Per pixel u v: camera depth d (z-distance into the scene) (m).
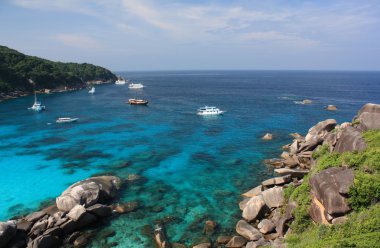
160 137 69.25
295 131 73.75
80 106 119.38
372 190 22.02
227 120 88.69
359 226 20.56
